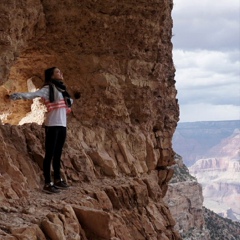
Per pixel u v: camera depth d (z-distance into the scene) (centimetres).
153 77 1398
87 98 1292
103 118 1303
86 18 1213
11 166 974
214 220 6259
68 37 1243
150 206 1245
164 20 1353
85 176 1153
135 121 1375
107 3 1205
